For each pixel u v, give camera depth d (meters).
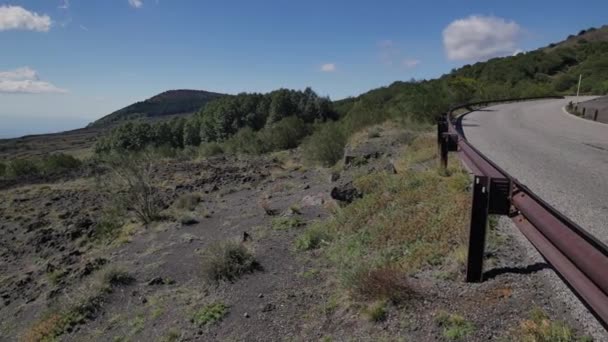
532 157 9.43
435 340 3.35
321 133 20.80
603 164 8.50
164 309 6.09
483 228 3.82
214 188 17.09
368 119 23.78
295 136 35.16
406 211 6.67
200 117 76.19
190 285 6.75
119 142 65.94
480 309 3.53
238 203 12.89
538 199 2.88
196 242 9.11
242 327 4.93
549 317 3.14
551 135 13.84
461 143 6.67
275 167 22.20
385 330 3.76
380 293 4.25
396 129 19.08
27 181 29.14
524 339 2.98
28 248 12.66
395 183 8.30
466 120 19.73
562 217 2.47
